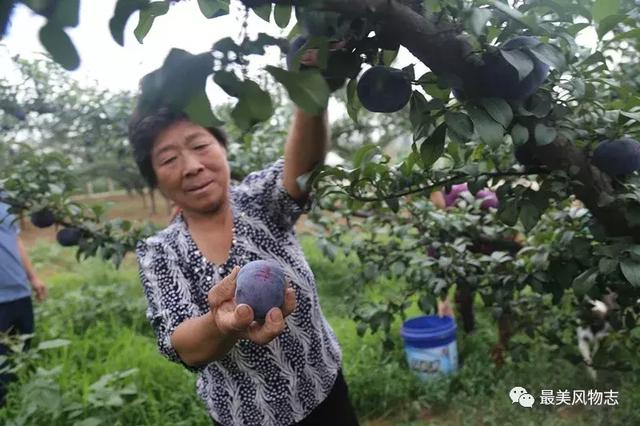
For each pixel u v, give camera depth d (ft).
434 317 11.92
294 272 5.12
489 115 3.17
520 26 3.33
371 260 8.89
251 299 3.54
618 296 5.49
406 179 4.72
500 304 7.13
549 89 3.65
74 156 24.81
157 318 4.75
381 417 10.44
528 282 6.18
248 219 5.14
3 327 10.20
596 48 3.85
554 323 7.77
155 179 5.21
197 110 2.16
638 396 8.61
